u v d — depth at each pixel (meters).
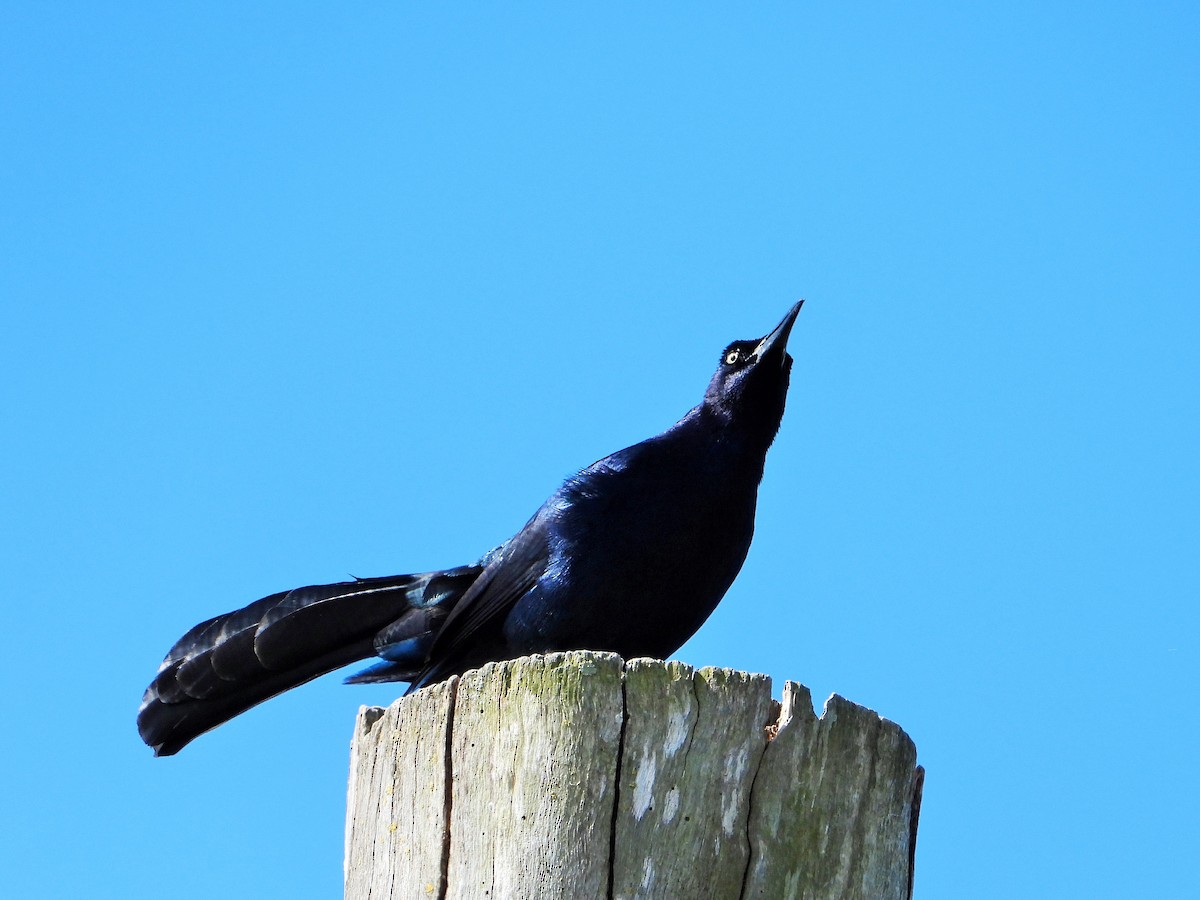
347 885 8.85
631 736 7.84
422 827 8.23
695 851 7.75
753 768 7.98
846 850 8.08
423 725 8.44
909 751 8.58
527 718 7.96
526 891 7.63
